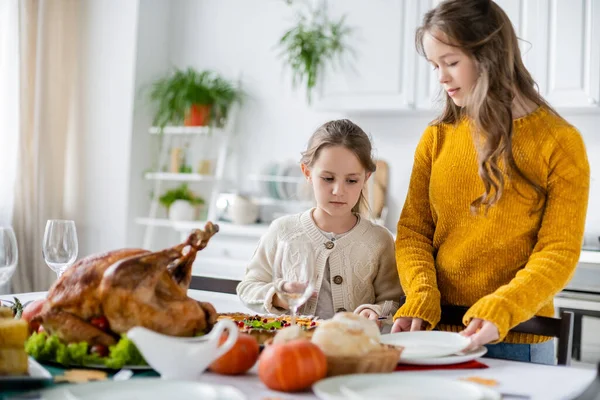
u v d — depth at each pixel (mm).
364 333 947
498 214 1346
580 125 3129
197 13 4062
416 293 1315
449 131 1467
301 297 1065
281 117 3816
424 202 1521
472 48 1279
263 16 3881
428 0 3117
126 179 3809
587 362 2562
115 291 948
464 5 1288
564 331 1278
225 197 3658
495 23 1287
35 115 3758
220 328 896
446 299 1435
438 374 990
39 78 3771
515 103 1355
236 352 943
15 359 878
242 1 3941
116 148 3842
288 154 3791
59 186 3932
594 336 2564
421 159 1527
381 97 3223
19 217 3736
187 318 981
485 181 1303
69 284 994
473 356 1054
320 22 3371
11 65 3670
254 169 3877
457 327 1403
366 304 1505
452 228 1429
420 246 1463
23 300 1498
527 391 897
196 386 816
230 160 3943
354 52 3279
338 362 924
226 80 3961
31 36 3785
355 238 1662
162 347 868
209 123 3750
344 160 1566
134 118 3820
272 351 875
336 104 3330
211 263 3564
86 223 3910
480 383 929
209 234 1048
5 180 3656
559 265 1221
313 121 3729
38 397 829
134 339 862
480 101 1273
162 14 4027
